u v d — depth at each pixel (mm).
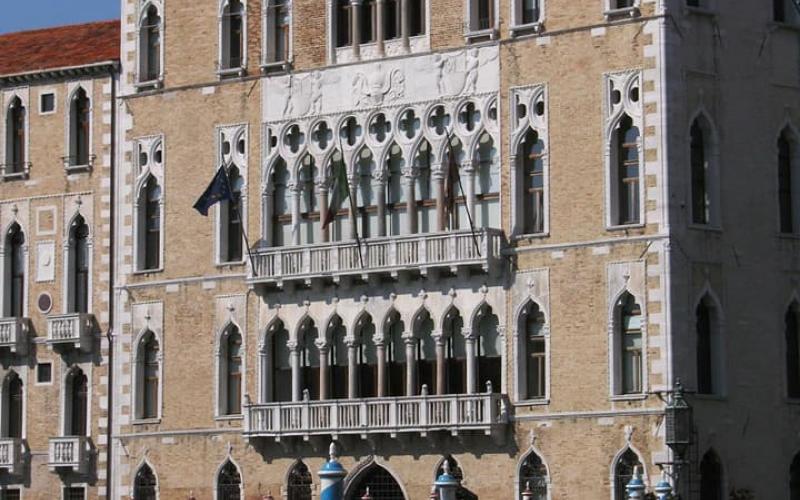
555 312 75000
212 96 83438
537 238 75562
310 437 78938
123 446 84250
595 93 74875
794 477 75812
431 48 78562
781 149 76750
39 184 87875
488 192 77125
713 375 74062
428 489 77000
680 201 73375
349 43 80562
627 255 73625
